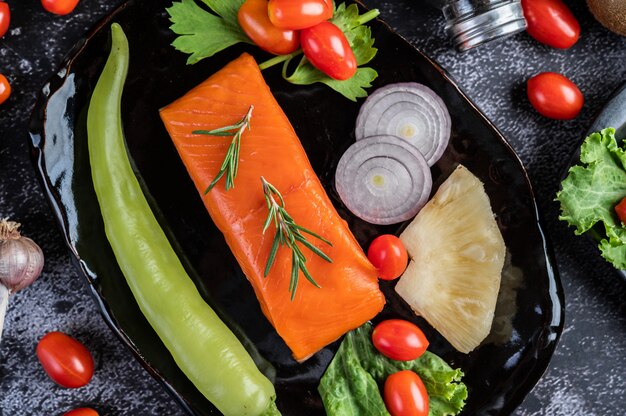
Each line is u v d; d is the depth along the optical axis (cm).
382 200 64
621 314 67
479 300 64
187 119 60
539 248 64
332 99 64
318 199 60
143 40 62
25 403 65
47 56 65
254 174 60
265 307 62
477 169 64
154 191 63
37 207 65
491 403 64
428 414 63
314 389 64
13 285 62
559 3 65
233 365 62
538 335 64
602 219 62
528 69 66
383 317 64
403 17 66
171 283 62
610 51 67
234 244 61
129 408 65
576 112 65
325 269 60
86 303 65
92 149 62
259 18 61
